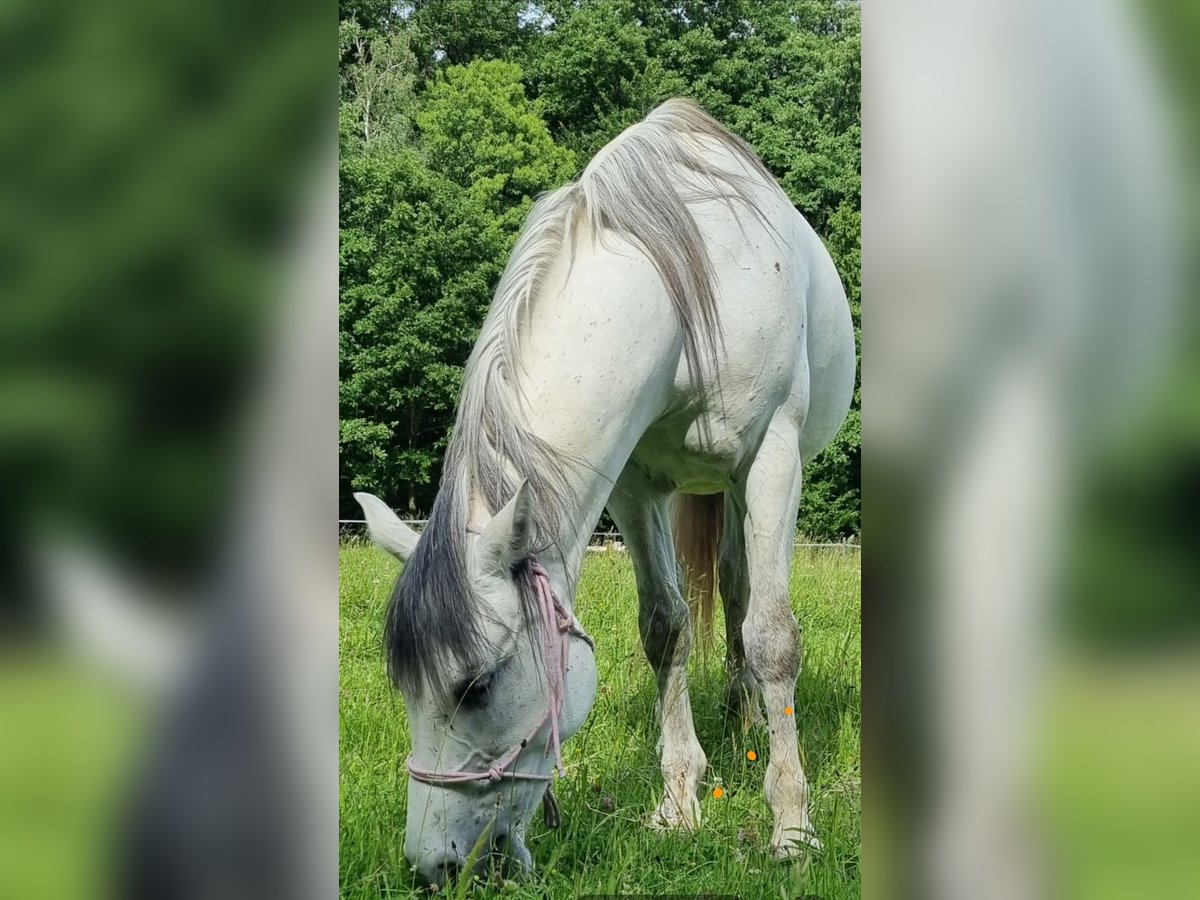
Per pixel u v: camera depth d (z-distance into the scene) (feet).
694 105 10.96
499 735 7.77
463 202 61.00
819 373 11.98
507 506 7.69
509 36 78.13
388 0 75.56
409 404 59.36
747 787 11.28
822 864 9.19
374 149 65.00
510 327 8.82
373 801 9.81
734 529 12.31
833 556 27.50
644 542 11.10
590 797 10.38
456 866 7.68
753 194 10.62
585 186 9.75
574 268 9.29
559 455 8.53
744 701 12.58
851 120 57.62
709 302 9.77
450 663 7.47
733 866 9.16
